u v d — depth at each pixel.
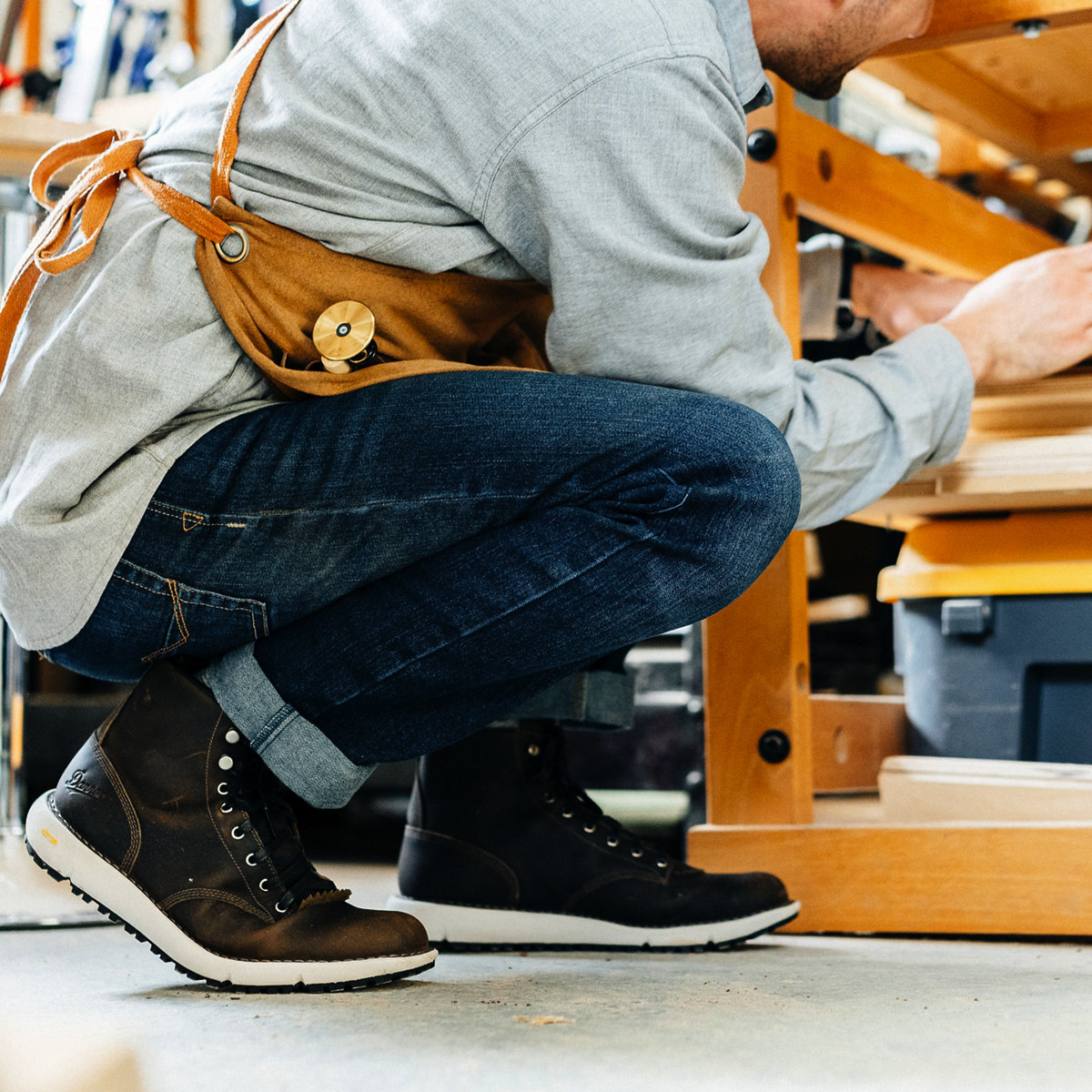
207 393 0.98
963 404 1.21
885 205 1.56
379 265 0.99
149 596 0.96
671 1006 0.92
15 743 1.80
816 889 1.37
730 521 0.97
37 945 1.25
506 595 0.96
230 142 0.98
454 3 0.96
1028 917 1.29
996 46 1.66
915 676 1.58
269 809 1.01
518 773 1.25
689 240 0.98
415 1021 0.86
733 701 1.42
